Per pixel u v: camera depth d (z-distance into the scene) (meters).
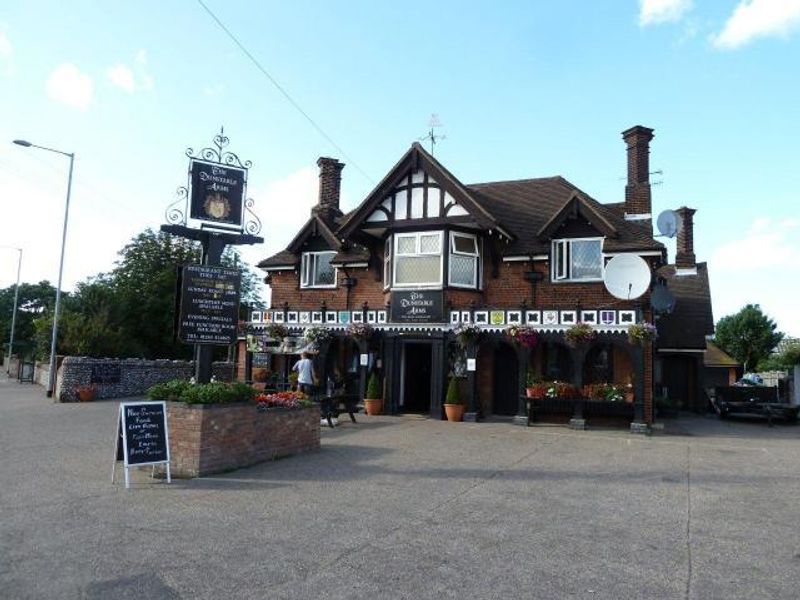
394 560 5.65
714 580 5.29
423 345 20.00
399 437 13.54
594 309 16.36
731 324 43.59
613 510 7.51
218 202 11.58
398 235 19.80
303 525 6.70
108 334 28.81
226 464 9.61
